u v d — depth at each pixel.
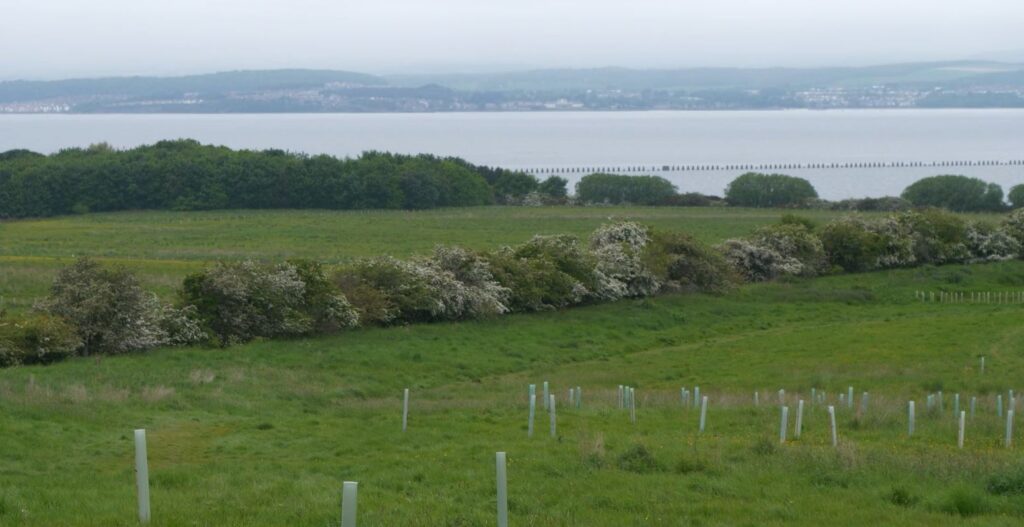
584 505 19.97
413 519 18.16
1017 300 78.81
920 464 23.58
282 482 22.44
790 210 143.75
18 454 26.89
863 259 86.44
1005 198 171.38
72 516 18.28
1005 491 21.02
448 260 65.44
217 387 40.75
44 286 65.31
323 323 56.03
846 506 19.95
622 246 74.38
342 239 109.31
